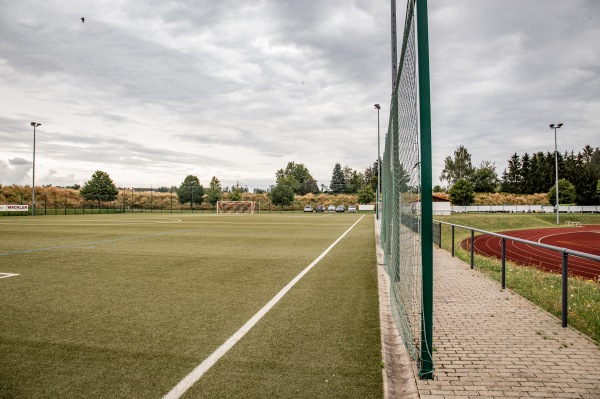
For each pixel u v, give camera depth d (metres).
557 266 12.50
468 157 105.69
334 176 128.12
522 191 89.12
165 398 2.68
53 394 2.75
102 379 2.99
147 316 4.71
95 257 9.86
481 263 9.87
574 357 3.40
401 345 3.77
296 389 2.82
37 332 4.11
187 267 8.42
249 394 2.74
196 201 73.56
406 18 3.46
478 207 66.81
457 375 3.05
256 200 83.00
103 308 5.08
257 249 11.80
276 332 4.12
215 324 4.41
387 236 7.73
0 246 12.18
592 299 5.71
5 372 3.12
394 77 6.70
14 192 59.25
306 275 7.54
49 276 7.32
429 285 3.00
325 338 3.94
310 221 30.91
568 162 85.38
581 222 46.31
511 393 2.75
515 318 4.60
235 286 6.49
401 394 2.79
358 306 5.23
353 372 3.11
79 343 3.78
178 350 3.60
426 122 2.90
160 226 22.77
